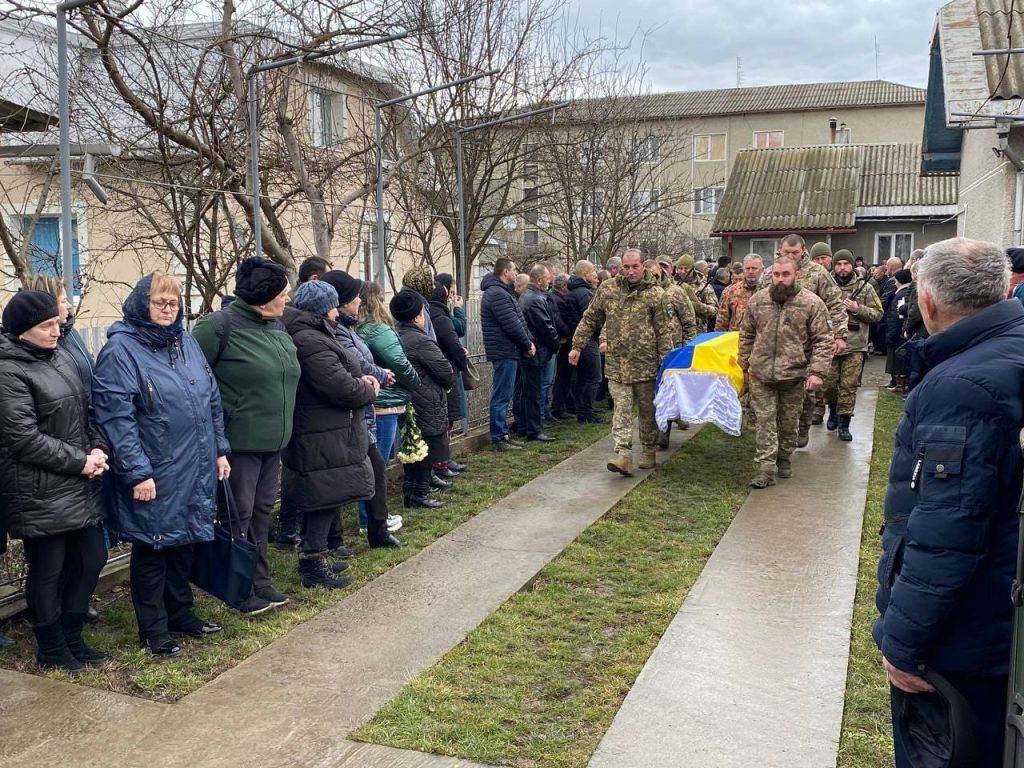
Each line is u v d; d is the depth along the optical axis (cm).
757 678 400
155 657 425
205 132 802
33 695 384
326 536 518
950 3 1164
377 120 905
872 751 341
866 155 2839
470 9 1299
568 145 1652
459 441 879
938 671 243
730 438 960
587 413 1057
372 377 526
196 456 422
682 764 330
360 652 431
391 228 1291
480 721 362
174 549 440
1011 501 232
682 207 3903
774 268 725
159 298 414
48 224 879
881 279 1714
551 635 453
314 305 504
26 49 756
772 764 330
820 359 717
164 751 341
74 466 388
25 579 462
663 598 499
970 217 1241
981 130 1138
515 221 2069
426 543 602
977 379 230
